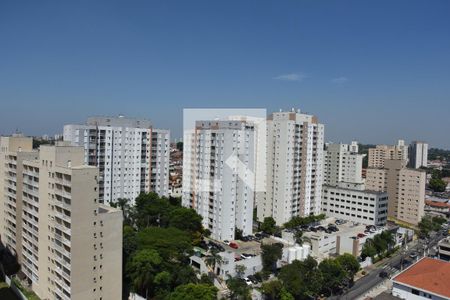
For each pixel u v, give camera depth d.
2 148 120.00
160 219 146.50
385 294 90.62
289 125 161.12
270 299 101.12
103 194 150.25
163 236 112.31
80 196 80.44
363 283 118.00
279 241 144.75
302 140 168.62
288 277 101.00
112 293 87.56
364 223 176.25
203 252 126.50
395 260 143.12
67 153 89.00
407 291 92.12
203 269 115.75
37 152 111.25
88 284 83.00
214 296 87.75
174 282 98.19
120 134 153.25
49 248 90.88
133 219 143.38
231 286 96.12
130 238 106.31
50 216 89.50
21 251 110.88
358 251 139.88
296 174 166.88
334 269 107.88
